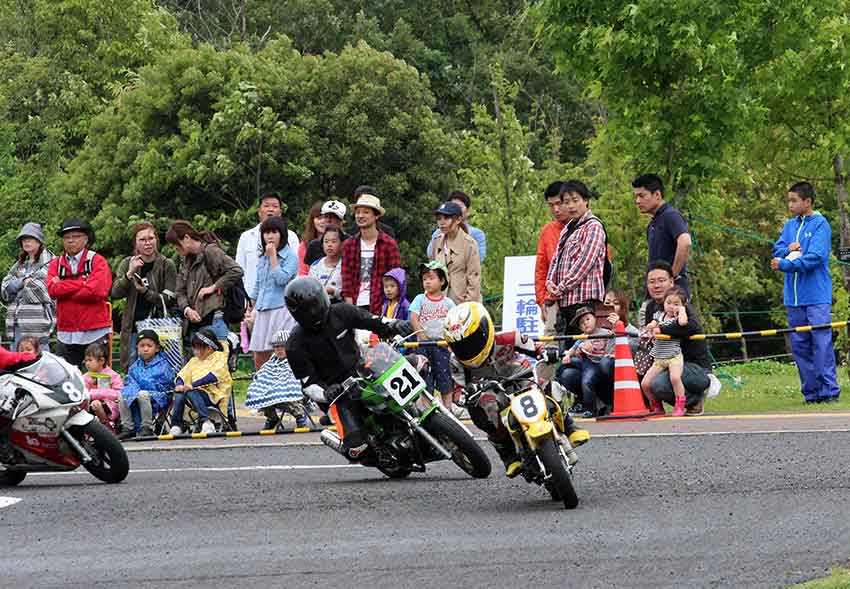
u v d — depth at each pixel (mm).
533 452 24375
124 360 44219
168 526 24000
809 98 57875
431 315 40781
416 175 115500
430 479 28891
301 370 28891
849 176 62906
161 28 146625
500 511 24188
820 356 43219
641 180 42438
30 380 30109
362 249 41688
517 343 24625
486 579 18719
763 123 58156
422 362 30641
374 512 24625
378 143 112375
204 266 43156
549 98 161250
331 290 41188
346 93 114438
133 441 40312
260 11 168875
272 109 111125
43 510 26500
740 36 51625
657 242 42375
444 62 163750
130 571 20250
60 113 136250
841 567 18656
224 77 113125
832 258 62500
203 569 20125
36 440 30109
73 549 22219
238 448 36781
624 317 41844
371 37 164500
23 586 19562
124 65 143625
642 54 51438
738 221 119125
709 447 31281
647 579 18359
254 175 108750
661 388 40188
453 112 162875
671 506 23891
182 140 111375
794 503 23672
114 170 112500
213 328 42844
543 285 43688
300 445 36750
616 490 25938
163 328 41844
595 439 34000
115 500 27375
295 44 166875
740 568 18844
